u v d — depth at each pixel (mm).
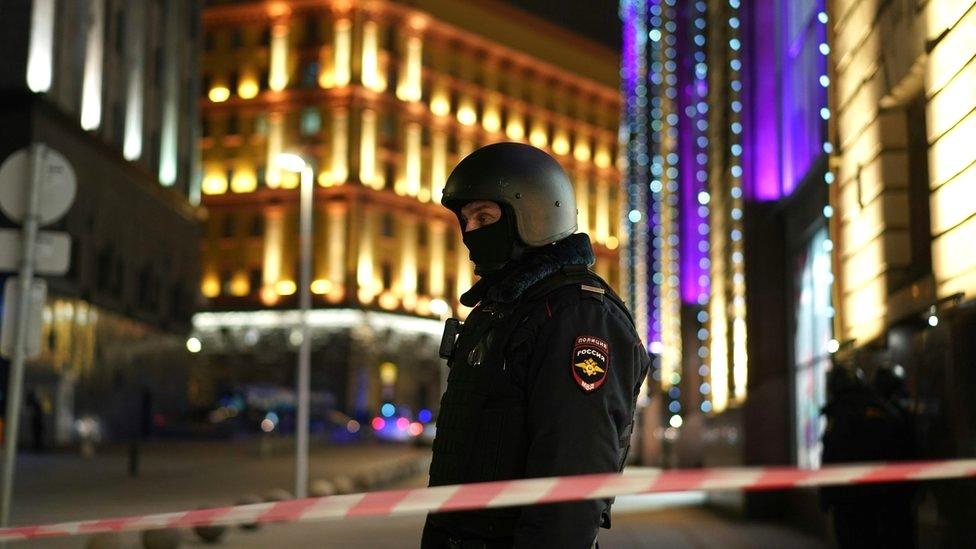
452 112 90938
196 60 60188
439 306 76062
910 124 7953
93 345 45156
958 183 6637
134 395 50531
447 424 2996
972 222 6352
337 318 81000
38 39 40250
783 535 12320
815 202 12398
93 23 45594
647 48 30594
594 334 2857
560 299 2924
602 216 103438
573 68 100812
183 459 34375
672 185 24875
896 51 7867
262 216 83500
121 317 48781
